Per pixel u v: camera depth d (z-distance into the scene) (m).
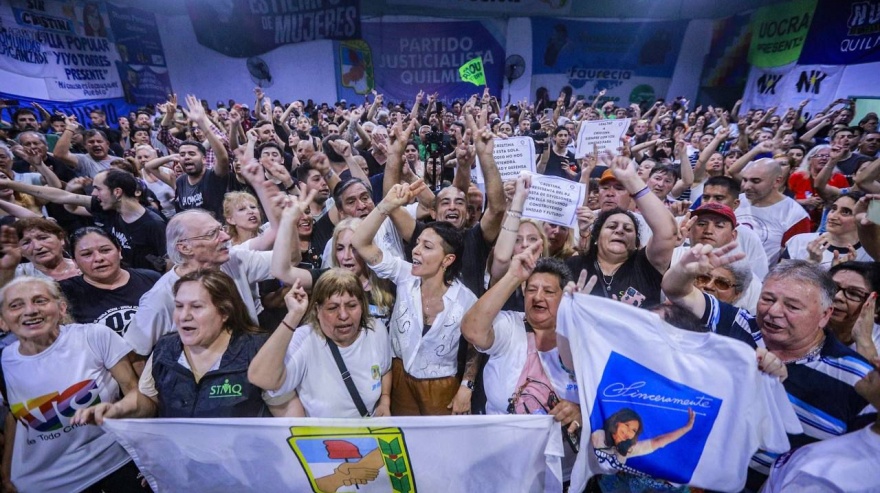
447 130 11.76
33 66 12.83
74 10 14.20
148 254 3.93
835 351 1.85
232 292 2.11
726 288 2.57
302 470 2.05
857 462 1.43
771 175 3.99
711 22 19.52
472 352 2.53
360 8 19.27
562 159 7.30
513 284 2.02
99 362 2.20
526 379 2.16
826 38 13.88
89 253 2.66
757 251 3.37
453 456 2.02
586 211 3.51
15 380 2.08
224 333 2.12
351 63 19.80
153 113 14.90
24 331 2.00
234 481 2.06
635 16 19.67
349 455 2.02
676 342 1.75
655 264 2.55
